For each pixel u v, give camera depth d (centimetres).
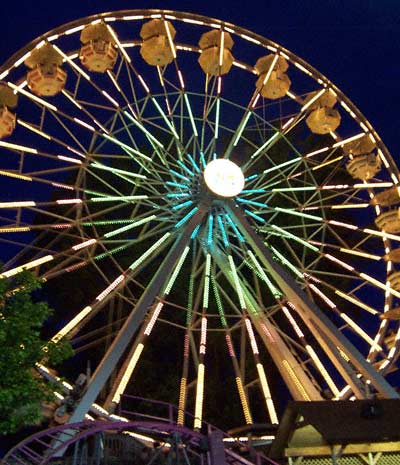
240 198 2983
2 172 2581
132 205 3769
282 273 2588
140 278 3684
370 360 2795
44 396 1541
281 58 3022
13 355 1502
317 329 2617
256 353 2691
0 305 1606
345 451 1552
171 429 1416
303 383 2586
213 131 2975
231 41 2978
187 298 3594
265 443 2081
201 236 2780
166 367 3559
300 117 3047
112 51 2762
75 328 2556
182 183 2861
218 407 3475
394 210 2994
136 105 2892
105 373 2148
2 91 2641
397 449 1549
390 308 2898
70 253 3334
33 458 1536
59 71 2655
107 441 1831
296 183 3944
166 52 2878
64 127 2742
